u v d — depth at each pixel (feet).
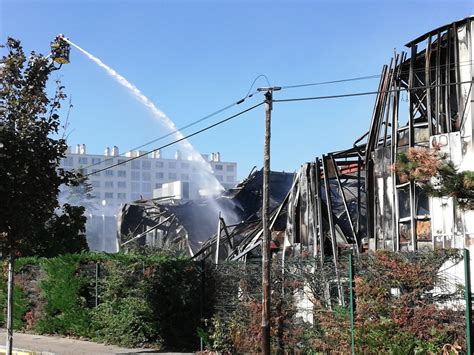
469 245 47.42
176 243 98.43
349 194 73.82
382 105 56.65
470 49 50.08
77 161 392.68
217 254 76.59
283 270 45.47
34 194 41.29
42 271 66.54
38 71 42.60
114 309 57.21
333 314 41.55
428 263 38.17
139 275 56.18
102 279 59.93
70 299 62.08
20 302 68.13
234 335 47.73
